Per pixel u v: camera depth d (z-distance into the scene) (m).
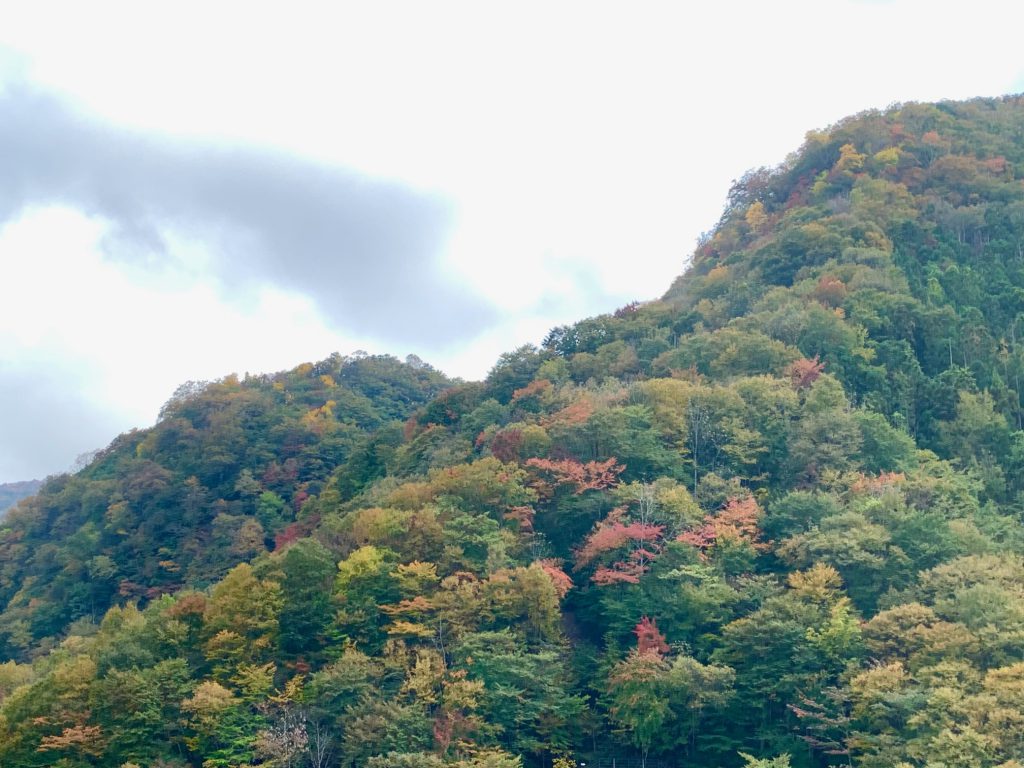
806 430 102.50
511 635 77.19
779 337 125.56
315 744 71.81
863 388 120.31
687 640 81.44
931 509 91.38
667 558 84.50
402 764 66.00
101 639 94.38
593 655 82.75
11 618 150.62
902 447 105.50
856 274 137.88
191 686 76.25
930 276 144.25
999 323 140.38
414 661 76.88
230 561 147.62
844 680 70.31
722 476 100.06
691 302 159.38
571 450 100.75
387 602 82.75
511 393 137.25
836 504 90.06
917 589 77.62
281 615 82.50
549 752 76.19
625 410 102.69
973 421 115.31
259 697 75.12
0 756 73.31
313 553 85.81
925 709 62.59
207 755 73.88
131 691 74.75
